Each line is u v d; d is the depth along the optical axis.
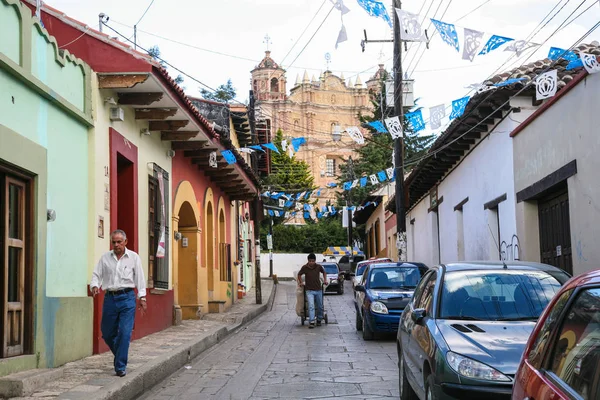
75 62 11.00
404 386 8.24
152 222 15.27
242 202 32.91
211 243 22.42
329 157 72.31
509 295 7.58
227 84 56.44
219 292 23.31
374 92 48.41
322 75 73.31
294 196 49.62
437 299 7.63
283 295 35.31
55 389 8.09
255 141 32.28
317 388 9.43
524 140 14.68
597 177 11.04
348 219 47.94
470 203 19.47
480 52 9.41
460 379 6.02
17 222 8.91
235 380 10.24
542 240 14.56
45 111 9.77
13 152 8.41
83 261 11.17
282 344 14.70
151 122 14.97
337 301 30.66
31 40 9.20
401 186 22.14
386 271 16.62
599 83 10.87
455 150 20.02
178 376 10.73
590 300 3.78
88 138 11.56
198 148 17.27
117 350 9.09
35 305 8.96
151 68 12.04
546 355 4.12
